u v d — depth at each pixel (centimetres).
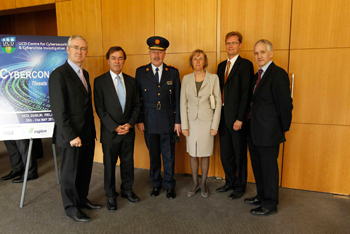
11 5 398
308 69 267
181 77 321
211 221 222
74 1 360
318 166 278
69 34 371
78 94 213
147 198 267
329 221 221
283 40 272
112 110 236
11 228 212
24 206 251
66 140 204
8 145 318
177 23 313
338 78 259
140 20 329
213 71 306
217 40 299
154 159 271
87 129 224
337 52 255
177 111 262
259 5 276
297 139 281
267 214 230
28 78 259
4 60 253
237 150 258
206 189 272
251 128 229
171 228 211
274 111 217
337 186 274
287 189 289
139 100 258
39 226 215
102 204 254
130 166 257
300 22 263
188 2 304
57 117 202
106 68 358
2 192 284
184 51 315
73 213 223
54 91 202
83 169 239
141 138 351
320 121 270
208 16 298
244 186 268
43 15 512
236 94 250
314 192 281
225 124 263
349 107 258
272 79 213
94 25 354
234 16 287
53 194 279
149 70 260
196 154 259
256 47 220
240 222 220
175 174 337
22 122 256
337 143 268
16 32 542
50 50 270
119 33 343
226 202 256
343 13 248
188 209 243
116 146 242
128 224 218
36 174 326
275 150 223
